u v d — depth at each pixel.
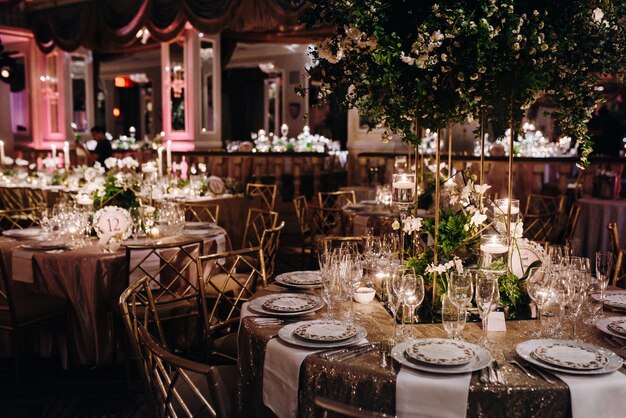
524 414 1.75
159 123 18.56
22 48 12.49
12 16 11.67
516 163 7.43
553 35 2.13
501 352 2.02
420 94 2.14
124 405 3.48
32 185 8.22
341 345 2.06
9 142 11.77
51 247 4.02
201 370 1.66
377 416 1.34
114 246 4.03
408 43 2.13
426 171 5.71
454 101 2.21
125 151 11.34
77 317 3.86
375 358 1.96
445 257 2.45
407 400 1.79
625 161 6.98
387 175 8.93
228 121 19.14
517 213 2.56
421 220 2.54
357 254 2.62
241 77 18.36
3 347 4.23
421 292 2.09
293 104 16.64
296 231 8.68
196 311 3.85
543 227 5.44
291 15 8.12
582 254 5.91
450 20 1.98
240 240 7.20
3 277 3.56
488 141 9.28
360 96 2.30
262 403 2.18
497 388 1.75
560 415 1.75
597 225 5.78
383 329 2.27
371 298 2.64
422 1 2.10
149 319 3.65
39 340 4.23
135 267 3.56
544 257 2.57
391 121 2.22
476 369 1.83
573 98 2.25
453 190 2.58
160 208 4.60
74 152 12.12
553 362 1.86
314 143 12.02
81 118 12.73
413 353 1.92
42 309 3.76
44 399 3.56
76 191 7.56
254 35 11.30
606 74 2.32
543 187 8.00
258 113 18.56
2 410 3.41
